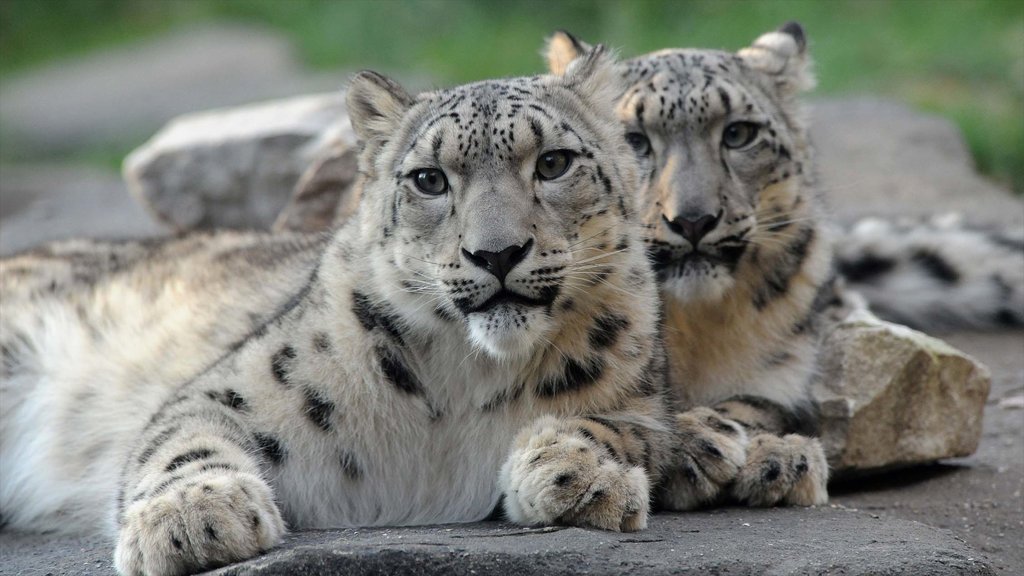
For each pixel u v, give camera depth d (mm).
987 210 19359
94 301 11336
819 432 10742
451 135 8539
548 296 8445
